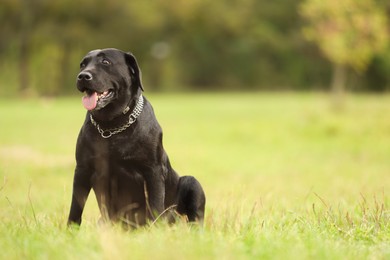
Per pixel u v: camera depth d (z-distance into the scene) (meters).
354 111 23.50
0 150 16.09
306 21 64.44
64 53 57.12
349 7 23.94
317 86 68.38
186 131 22.58
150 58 64.44
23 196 9.62
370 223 5.79
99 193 5.66
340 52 24.69
